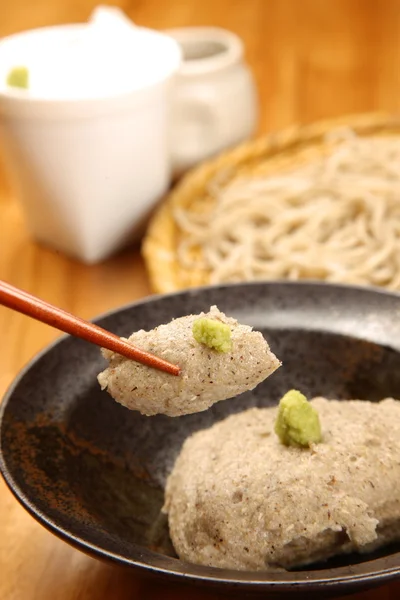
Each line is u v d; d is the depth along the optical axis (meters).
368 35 0.74
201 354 0.30
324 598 0.30
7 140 0.50
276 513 0.31
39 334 0.47
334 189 0.54
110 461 0.36
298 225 0.53
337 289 0.40
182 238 0.52
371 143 0.57
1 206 0.58
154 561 0.29
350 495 0.32
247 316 0.39
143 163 0.51
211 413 0.39
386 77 0.68
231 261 0.50
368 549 0.32
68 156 0.49
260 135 0.62
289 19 0.77
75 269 0.52
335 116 0.64
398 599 0.33
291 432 0.33
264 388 0.39
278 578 0.28
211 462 0.34
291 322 0.39
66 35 0.53
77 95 0.48
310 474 0.32
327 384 0.39
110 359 0.31
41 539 0.36
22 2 0.81
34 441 0.34
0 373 0.45
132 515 0.35
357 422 0.34
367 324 0.38
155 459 0.37
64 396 0.36
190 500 0.33
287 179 0.55
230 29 0.75
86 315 0.49
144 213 0.53
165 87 0.50
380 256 0.50
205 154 0.57
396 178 0.54
